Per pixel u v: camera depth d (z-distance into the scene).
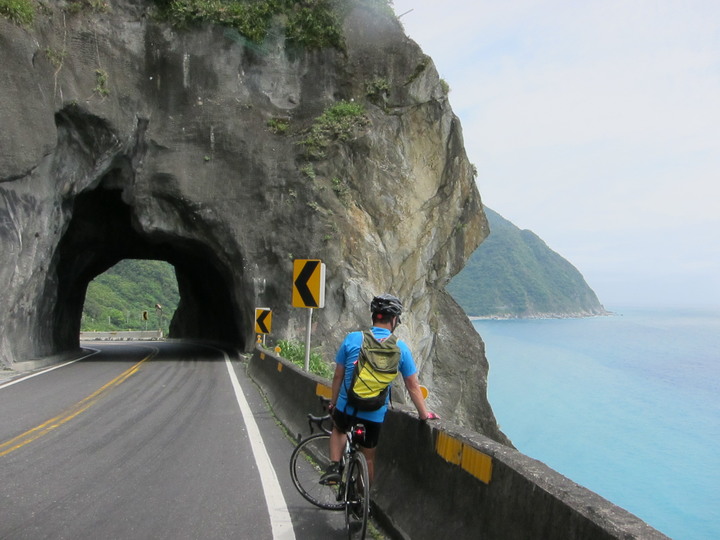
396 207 26.48
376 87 26.59
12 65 18.39
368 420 4.09
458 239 30.81
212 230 24.34
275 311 23.92
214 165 24.34
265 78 25.66
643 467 41.69
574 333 186.12
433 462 4.06
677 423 57.56
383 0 27.64
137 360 23.36
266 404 11.33
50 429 8.59
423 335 29.95
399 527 4.22
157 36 24.03
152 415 9.95
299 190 24.70
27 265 19.16
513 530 2.88
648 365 105.12
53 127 19.38
